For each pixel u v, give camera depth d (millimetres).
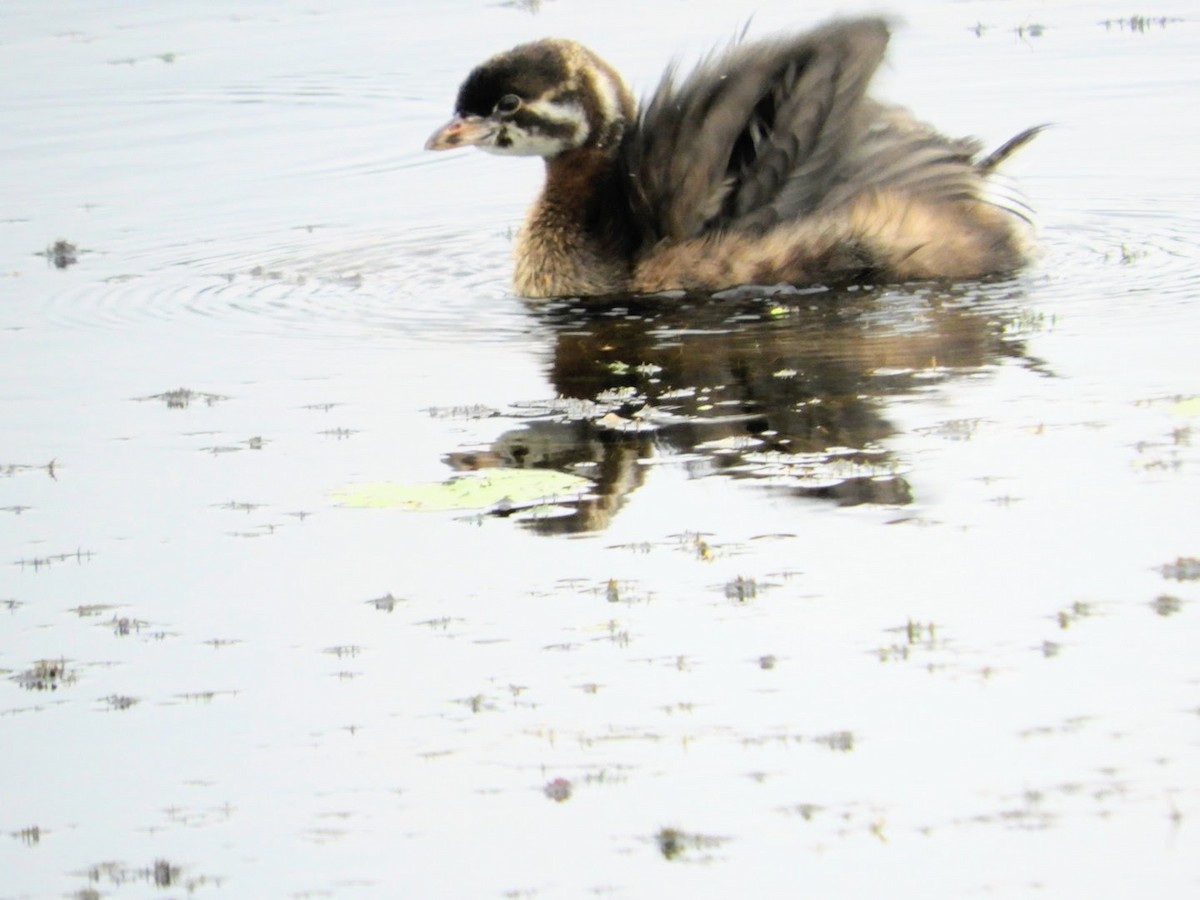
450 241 19625
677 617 10906
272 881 8703
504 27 28234
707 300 17094
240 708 10195
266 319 17141
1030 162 21203
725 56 17688
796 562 11500
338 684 10375
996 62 25453
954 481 12562
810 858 8594
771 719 9773
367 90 25656
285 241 19766
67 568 11969
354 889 8594
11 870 8883
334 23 29484
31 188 21984
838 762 9336
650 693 10102
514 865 8703
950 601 10914
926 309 16391
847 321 16141
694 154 17312
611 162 18203
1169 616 10586
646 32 27000
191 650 10867
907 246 17047
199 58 27672
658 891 8438
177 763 9711
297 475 13281
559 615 11023
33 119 24953
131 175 22406
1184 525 11734
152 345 16453
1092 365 14695
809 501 12398
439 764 9539
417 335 16516
